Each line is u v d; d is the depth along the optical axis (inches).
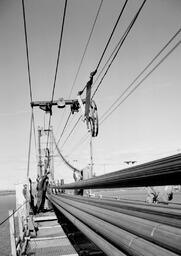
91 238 173.3
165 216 94.8
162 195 284.4
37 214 545.3
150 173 74.8
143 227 101.3
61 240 311.6
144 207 119.3
